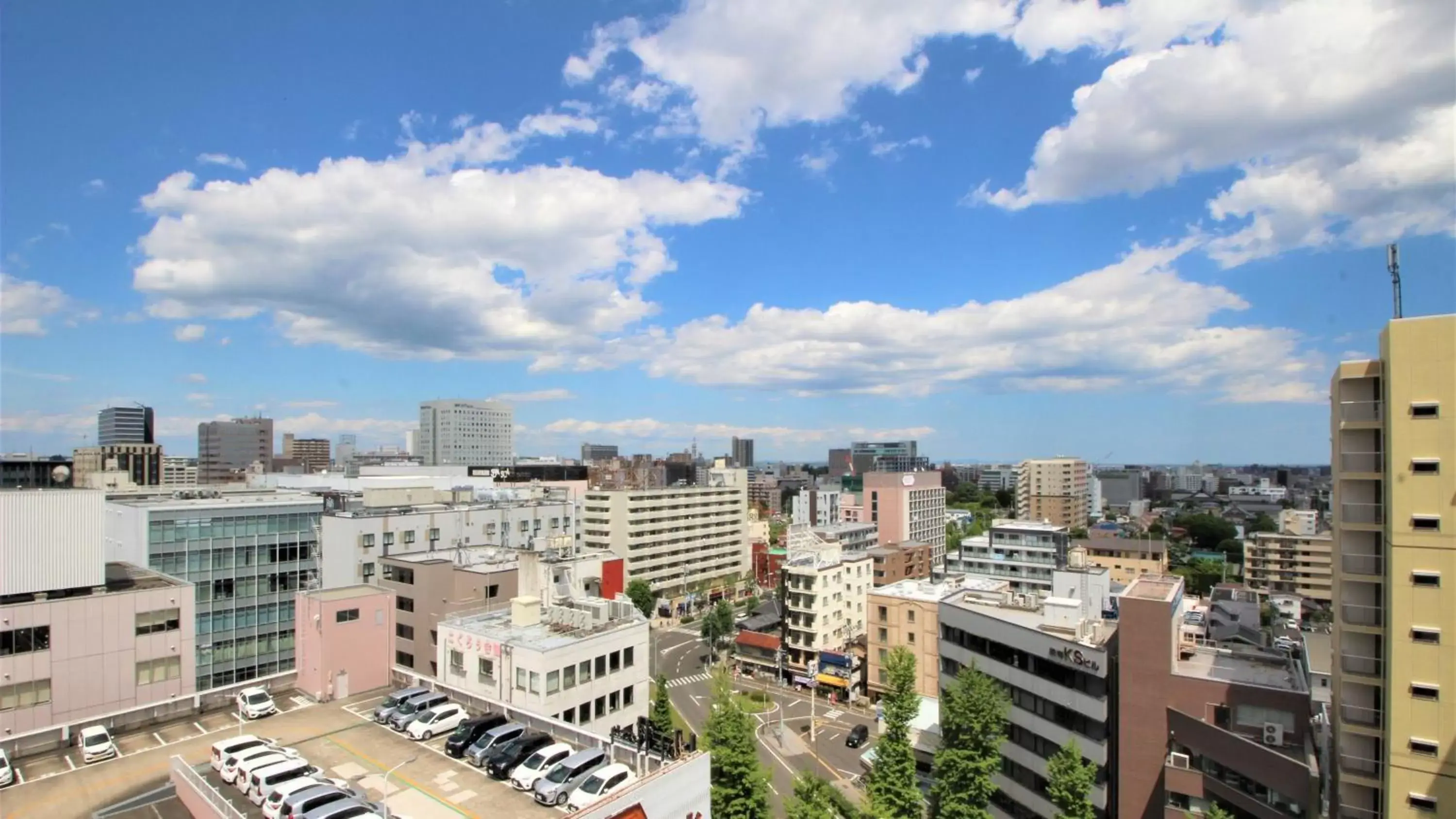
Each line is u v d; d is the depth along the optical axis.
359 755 40.22
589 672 54.53
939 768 52.47
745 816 50.16
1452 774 36.28
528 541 122.06
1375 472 40.88
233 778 36.59
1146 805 49.25
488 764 37.81
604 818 30.75
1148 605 50.22
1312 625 88.62
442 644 59.16
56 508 50.69
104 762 40.12
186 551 82.25
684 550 177.62
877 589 108.12
